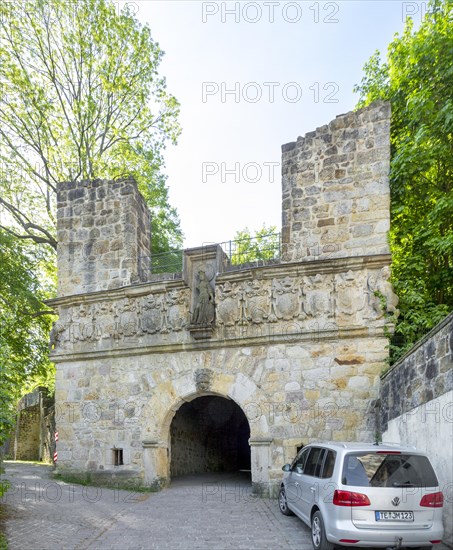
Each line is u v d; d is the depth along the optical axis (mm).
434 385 8406
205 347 14273
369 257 12914
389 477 6926
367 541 6613
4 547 7844
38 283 22672
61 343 16266
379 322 12727
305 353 13297
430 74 14648
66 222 17047
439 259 15086
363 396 12586
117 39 22438
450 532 7520
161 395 14648
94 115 22672
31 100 21391
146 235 17641
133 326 15266
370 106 13953
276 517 10164
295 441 12922
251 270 13930
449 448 7723
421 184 15094
